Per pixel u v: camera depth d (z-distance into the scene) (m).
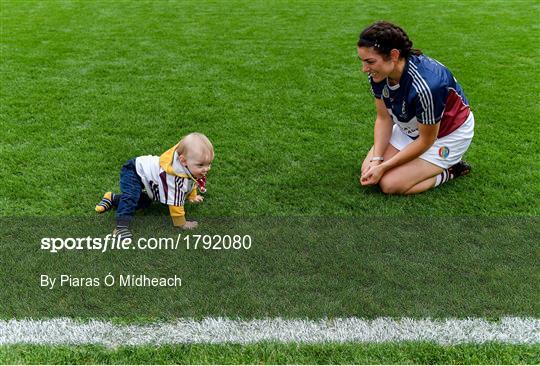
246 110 4.66
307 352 2.14
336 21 8.20
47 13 8.52
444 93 2.96
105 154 3.78
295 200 3.25
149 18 8.25
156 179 2.87
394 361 2.10
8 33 7.20
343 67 5.91
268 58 6.25
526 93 5.06
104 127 4.25
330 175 3.55
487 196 3.28
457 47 6.69
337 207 3.18
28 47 6.52
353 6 9.32
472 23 7.94
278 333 2.24
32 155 3.73
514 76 5.55
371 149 3.61
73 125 4.27
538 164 3.68
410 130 3.26
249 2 9.65
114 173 3.53
